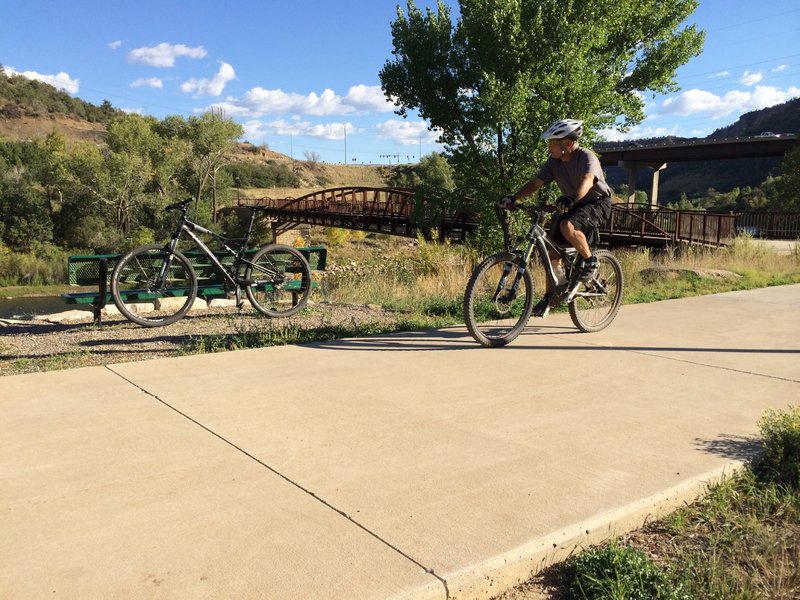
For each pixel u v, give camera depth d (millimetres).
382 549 2037
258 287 6980
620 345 5242
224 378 4000
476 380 4082
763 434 3066
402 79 18562
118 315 7523
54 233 53531
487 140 17375
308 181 127938
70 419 3178
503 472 2662
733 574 2066
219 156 70312
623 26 18891
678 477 2637
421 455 2828
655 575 1987
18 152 76938
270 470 2627
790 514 2498
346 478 2568
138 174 57281
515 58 16688
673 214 21984
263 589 1812
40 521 2156
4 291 41844
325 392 3744
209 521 2189
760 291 9070
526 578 2057
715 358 4844
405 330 5980
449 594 1877
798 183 44781
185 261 6281
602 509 2340
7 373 4414
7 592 1762
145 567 1903
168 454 2764
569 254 5453
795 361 4797
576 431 3182
